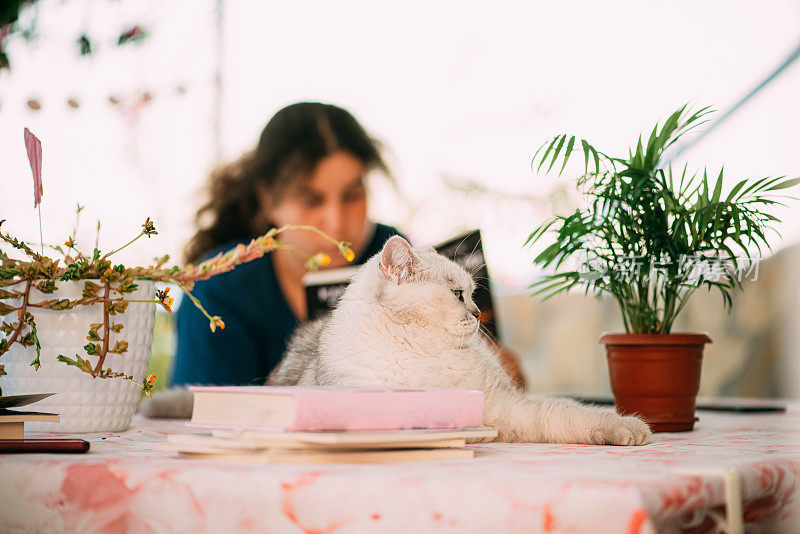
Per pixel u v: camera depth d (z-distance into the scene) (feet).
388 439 3.02
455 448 3.32
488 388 5.11
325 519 2.50
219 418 3.20
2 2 11.08
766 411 7.63
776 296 11.12
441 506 2.39
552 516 2.25
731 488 2.53
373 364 5.10
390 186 12.76
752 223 5.29
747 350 11.93
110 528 2.84
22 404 3.62
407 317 5.25
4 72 11.84
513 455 3.45
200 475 2.70
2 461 3.12
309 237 10.11
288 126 10.00
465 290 5.68
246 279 10.11
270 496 2.57
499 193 15.25
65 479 2.92
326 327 5.60
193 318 10.06
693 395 5.39
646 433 4.24
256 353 10.03
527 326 16.11
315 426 2.95
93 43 12.44
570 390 15.44
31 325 4.24
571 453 3.56
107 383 4.60
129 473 2.82
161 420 6.62
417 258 5.44
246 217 10.84
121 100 12.80
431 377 5.07
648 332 5.49
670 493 2.28
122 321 4.59
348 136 10.22
